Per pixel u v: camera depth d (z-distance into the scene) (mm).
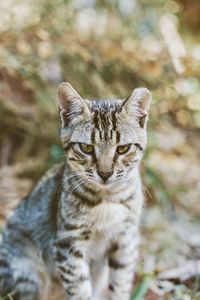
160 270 745
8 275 675
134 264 664
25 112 953
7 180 911
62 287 680
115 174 613
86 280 639
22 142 988
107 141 612
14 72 946
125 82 1017
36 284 674
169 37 1071
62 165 684
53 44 973
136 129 630
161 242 827
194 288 705
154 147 991
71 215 624
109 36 1087
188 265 751
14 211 716
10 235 693
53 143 967
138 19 1128
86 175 617
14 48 969
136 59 1002
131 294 695
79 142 619
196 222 898
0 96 939
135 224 648
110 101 660
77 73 982
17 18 1044
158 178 938
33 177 950
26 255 677
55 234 649
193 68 1009
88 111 623
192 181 998
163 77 1014
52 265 666
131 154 624
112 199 624
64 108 634
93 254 651
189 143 1096
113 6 1130
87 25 1100
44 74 968
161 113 1030
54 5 1055
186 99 1052
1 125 981
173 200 942
